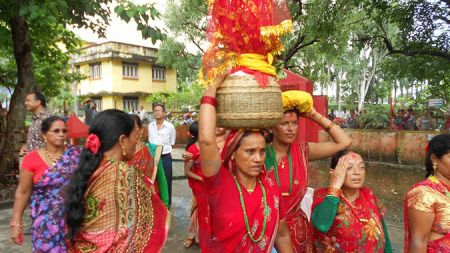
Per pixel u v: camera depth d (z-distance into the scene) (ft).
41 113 15.70
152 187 7.43
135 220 6.93
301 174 8.86
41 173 10.13
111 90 95.66
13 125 26.76
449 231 7.65
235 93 6.20
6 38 25.05
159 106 22.57
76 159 10.39
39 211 9.87
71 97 89.97
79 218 6.52
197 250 16.40
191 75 97.66
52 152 10.55
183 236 18.26
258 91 6.22
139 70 101.35
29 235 18.13
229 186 6.87
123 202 6.77
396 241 17.90
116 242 6.64
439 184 7.92
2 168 26.61
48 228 9.65
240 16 6.58
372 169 42.91
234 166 7.18
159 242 7.25
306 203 11.85
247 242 6.82
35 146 15.48
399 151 45.44
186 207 24.20
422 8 42.14
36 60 37.32
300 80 10.28
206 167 6.50
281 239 7.77
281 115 6.57
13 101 26.86
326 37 44.80
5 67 40.65
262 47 6.63
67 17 22.88
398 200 27.99
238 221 6.74
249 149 6.73
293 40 49.96
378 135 47.55
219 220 6.80
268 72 6.49
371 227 8.40
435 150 7.91
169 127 22.76
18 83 26.76
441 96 60.70
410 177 37.76
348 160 8.34
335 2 42.65
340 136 8.99
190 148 13.14
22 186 10.38
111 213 6.68
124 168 6.86
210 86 6.45
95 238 6.62
